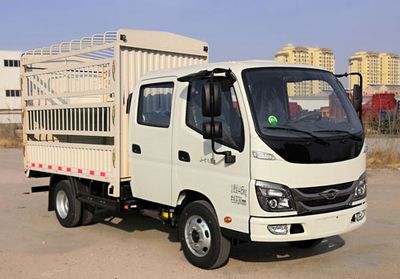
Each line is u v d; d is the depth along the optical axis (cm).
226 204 566
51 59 879
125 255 688
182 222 637
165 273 605
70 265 646
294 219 537
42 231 841
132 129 710
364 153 604
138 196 707
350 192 579
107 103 746
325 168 554
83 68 807
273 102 568
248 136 541
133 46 745
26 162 973
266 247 720
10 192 1264
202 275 595
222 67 595
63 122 861
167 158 648
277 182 531
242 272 605
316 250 705
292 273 602
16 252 710
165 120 655
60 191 881
